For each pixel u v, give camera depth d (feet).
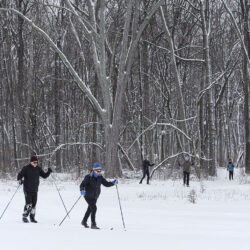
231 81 319.27
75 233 50.93
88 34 178.29
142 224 65.00
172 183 168.45
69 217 71.77
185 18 243.81
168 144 312.50
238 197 114.52
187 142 209.77
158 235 50.39
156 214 79.05
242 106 370.94
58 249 38.50
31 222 64.95
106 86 179.32
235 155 333.01
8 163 256.11
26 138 236.43
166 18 234.58
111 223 66.49
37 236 47.32
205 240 46.42
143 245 41.73
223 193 126.62
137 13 173.37
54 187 146.41
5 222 64.39
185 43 257.55
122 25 227.61
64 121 301.43
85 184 60.18
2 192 125.80
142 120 236.84
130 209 88.17
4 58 261.85
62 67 285.02
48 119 312.09
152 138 254.88
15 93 254.27
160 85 254.88
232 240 46.78
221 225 63.72
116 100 177.68
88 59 268.82
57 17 253.65
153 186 153.48
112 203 100.99
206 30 222.69
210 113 216.33
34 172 66.23
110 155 178.81
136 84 289.74
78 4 222.69
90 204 60.54
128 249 39.04
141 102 242.37
